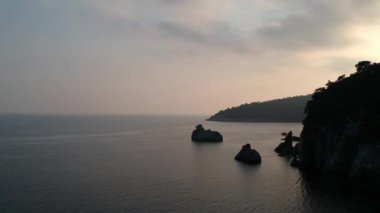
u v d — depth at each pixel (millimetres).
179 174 104750
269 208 72625
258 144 187500
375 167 88000
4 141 197375
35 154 145375
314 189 87500
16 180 94750
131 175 102562
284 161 130875
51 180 95000
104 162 125562
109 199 77062
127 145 182375
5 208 70438
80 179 96500
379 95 108250
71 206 71938
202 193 83250
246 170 112125
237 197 80250
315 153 118812
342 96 122125
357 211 70375
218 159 134750
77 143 191000
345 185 91812
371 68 130750
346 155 104438
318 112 122125
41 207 71188
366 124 96375
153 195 80750
